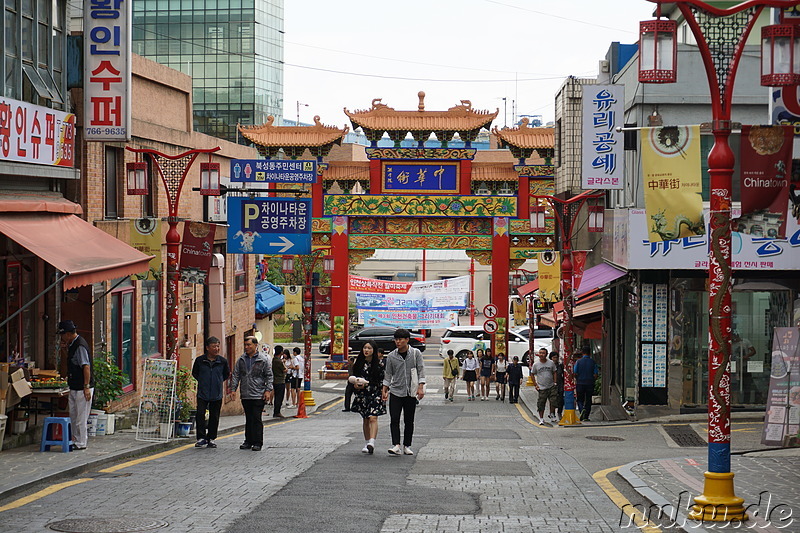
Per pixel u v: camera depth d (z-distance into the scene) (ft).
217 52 274.57
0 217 51.49
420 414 101.86
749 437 63.10
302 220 90.99
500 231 147.23
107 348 69.41
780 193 36.68
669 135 46.75
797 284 78.79
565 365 83.46
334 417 100.99
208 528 30.83
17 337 57.16
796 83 36.55
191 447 57.00
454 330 178.29
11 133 51.78
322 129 148.87
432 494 38.68
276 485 40.19
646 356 81.30
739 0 61.87
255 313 126.62
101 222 67.41
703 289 80.43
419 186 148.15
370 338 186.29
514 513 35.22
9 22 53.06
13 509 33.96
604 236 97.96
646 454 56.70
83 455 48.70
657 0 34.27
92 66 62.08
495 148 302.04
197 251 64.54
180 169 65.62
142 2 274.57
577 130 115.44
